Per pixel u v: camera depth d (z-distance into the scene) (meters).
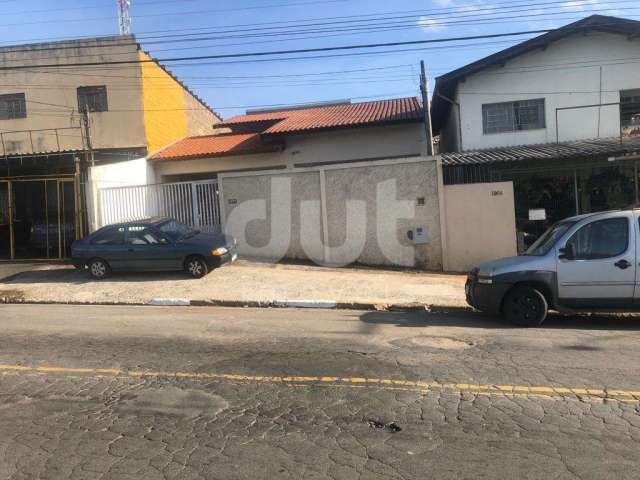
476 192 14.73
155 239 13.90
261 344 7.51
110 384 5.87
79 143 24.16
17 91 24.38
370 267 15.32
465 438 4.34
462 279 13.46
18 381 6.04
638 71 18.25
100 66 23.95
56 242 17.92
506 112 19.00
